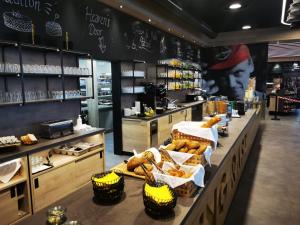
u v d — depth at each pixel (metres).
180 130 2.10
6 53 3.27
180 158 1.84
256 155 5.50
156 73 7.25
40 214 1.36
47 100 3.48
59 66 3.74
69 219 1.30
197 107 8.61
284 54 14.52
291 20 4.92
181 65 8.38
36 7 3.62
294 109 13.98
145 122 5.33
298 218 3.00
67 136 3.59
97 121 7.36
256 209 3.21
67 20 4.16
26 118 3.55
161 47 7.42
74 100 4.41
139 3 5.25
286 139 6.96
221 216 2.59
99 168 4.05
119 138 5.71
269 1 5.67
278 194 3.62
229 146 2.74
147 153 1.90
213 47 10.34
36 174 2.95
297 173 4.43
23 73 3.18
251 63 9.68
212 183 1.97
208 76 10.58
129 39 5.88
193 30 8.46
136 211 1.38
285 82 17.00
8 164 2.78
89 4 4.61
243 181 4.09
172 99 8.31
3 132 3.26
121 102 5.70
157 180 1.56
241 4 5.83
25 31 3.48
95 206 1.44
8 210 2.69
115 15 5.35
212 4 5.82
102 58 5.05
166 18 6.52
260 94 9.76
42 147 3.02
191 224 1.45
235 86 10.09
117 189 1.47
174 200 1.33
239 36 9.53
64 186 3.37
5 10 3.23
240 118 4.82
